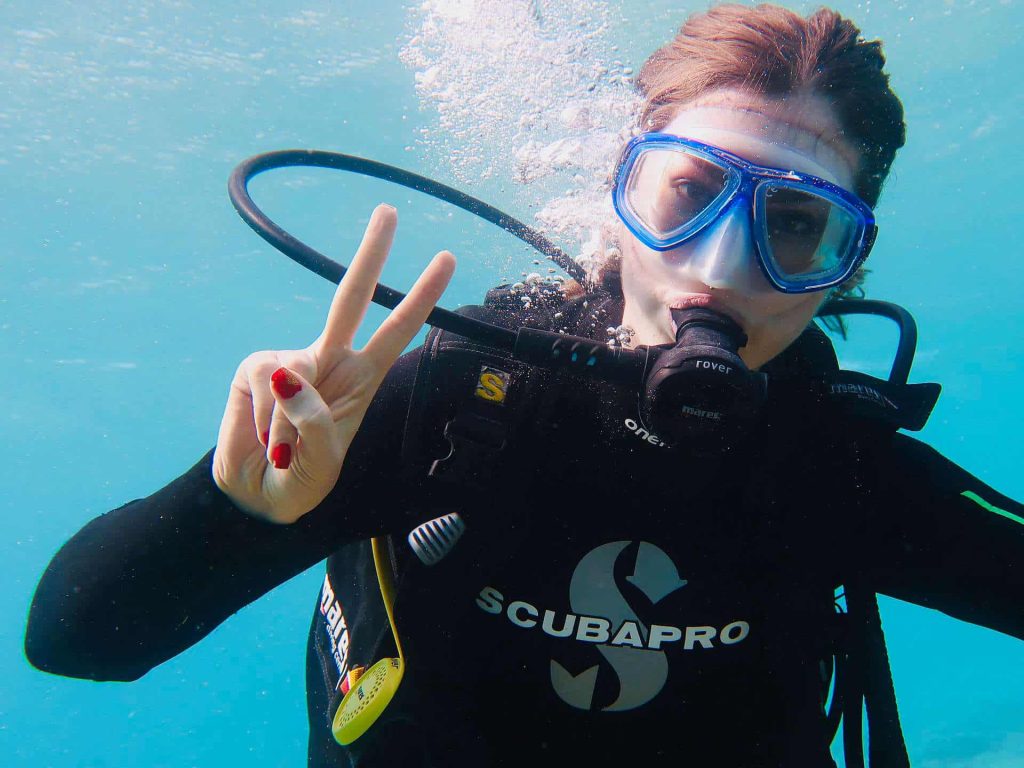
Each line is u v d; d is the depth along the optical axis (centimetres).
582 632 49
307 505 39
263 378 37
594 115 60
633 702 51
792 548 50
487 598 50
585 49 79
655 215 48
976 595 57
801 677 51
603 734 51
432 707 51
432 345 49
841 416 52
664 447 48
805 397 52
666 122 51
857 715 53
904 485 56
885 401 54
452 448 47
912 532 56
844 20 52
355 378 38
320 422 35
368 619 56
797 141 48
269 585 46
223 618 45
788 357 54
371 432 48
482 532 48
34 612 44
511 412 48
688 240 46
